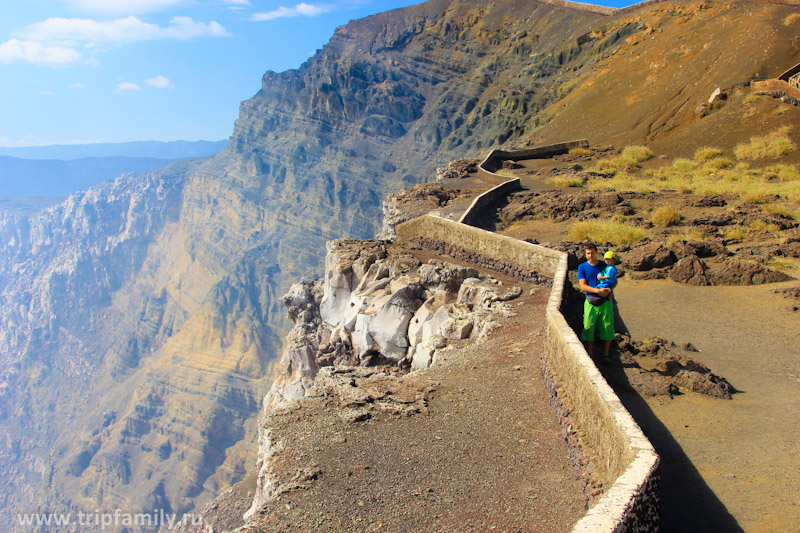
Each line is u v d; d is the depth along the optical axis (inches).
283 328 7746.1
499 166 2448.3
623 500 257.6
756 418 440.8
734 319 695.1
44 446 7829.7
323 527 360.2
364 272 1205.7
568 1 7401.6
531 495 376.5
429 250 1210.6
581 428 410.3
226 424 6082.7
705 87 2849.4
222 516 1006.4
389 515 368.2
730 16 3427.7
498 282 930.1
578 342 471.2
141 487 5477.4
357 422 504.4
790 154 2028.8
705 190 1610.5
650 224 1269.7
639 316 728.3
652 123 2876.5
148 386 6658.5
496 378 585.6
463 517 360.5
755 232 1133.1
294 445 470.3
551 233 1278.3
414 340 954.1
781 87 2432.3
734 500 335.0
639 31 4667.8
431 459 434.3
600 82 3875.5
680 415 452.4
